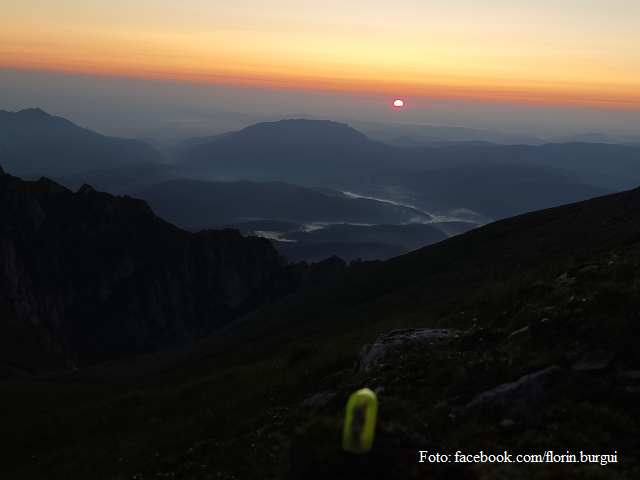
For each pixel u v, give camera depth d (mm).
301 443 4355
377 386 11484
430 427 8195
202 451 13102
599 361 8445
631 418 7055
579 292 11859
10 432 25422
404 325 22328
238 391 21609
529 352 10039
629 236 18719
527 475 5926
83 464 18188
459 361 10836
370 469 4129
